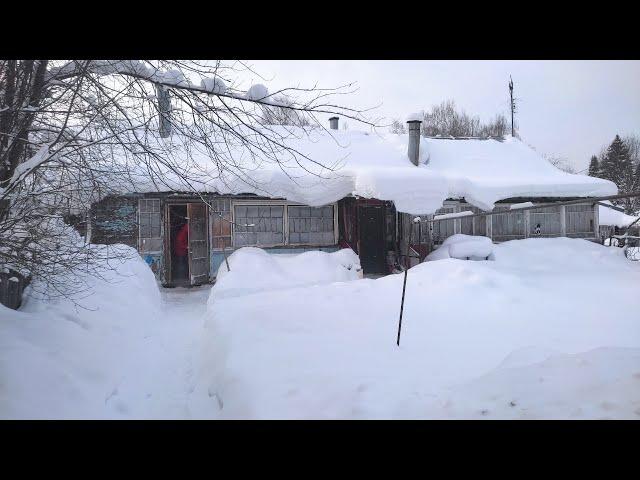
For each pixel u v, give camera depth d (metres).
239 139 5.04
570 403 2.89
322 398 3.54
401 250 14.95
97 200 5.89
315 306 7.04
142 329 7.03
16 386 3.55
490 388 3.27
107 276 7.93
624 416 2.64
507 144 20.00
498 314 6.75
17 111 4.82
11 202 4.95
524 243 14.34
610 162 47.38
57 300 5.95
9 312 4.97
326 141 16.45
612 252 14.09
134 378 5.18
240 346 5.08
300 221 14.25
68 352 4.62
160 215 12.72
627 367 3.22
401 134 18.28
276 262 11.47
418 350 4.97
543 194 15.50
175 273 13.72
